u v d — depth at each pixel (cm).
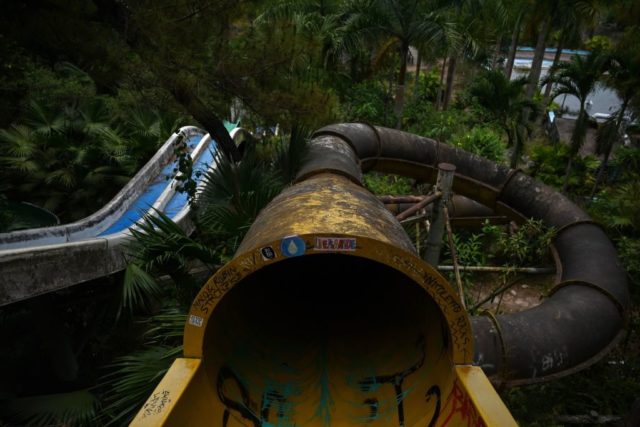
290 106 1061
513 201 1297
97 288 1208
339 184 588
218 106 1112
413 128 2833
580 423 948
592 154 2759
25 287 744
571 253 1080
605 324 855
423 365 469
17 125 1386
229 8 965
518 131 2023
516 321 812
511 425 337
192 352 406
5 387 1102
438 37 2084
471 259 1512
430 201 1102
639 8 2180
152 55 921
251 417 445
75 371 1154
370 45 2241
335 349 547
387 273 663
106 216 1051
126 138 1448
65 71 1695
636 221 1451
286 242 375
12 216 1012
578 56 1986
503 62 4231
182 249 743
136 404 628
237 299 544
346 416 462
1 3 876
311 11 2531
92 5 925
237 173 887
